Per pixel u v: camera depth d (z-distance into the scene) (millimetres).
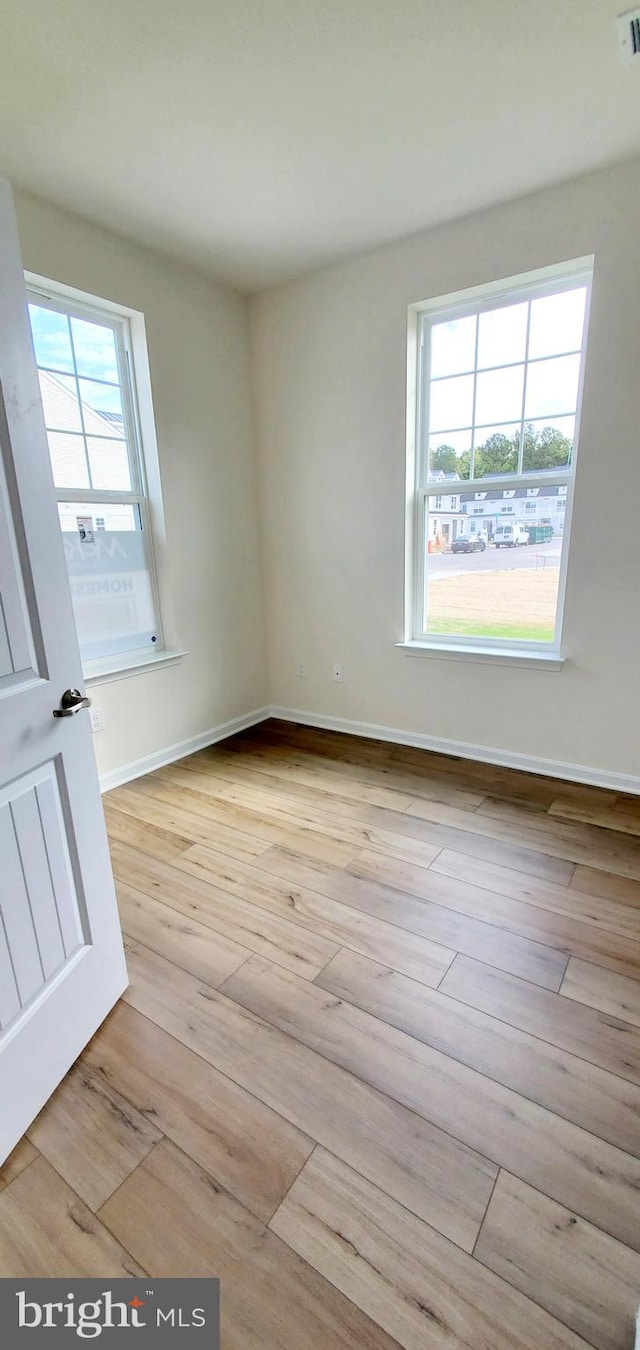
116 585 2941
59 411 2580
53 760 1308
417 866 2176
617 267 2268
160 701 3184
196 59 1633
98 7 1461
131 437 2926
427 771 3031
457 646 3129
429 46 1619
